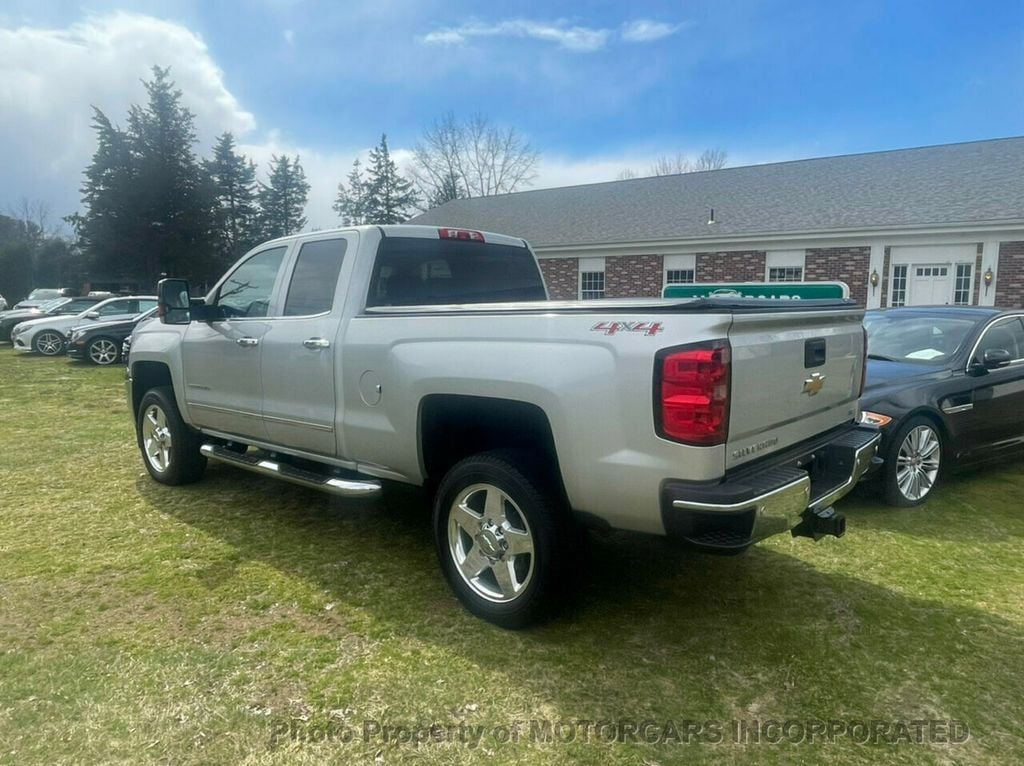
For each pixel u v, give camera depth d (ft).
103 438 24.08
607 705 8.72
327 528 14.94
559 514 10.02
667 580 12.32
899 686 9.12
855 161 64.23
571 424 9.23
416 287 13.53
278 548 13.82
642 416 8.65
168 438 17.78
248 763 7.68
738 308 8.77
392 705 8.71
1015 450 18.48
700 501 8.33
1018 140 58.39
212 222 148.97
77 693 8.91
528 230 70.44
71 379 40.98
